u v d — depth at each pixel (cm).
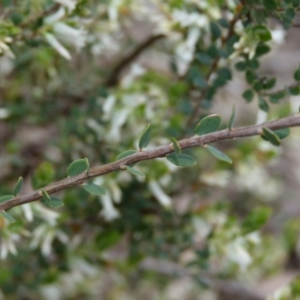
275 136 44
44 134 75
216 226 62
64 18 55
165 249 64
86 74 66
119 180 61
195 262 62
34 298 70
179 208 76
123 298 84
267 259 76
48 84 66
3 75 67
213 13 59
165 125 61
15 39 55
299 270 89
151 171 61
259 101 52
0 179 69
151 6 68
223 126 59
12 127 68
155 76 65
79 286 76
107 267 65
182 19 59
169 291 85
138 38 78
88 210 63
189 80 61
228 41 54
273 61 105
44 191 46
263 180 92
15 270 63
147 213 64
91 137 63
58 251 63
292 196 99
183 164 45
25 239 66
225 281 75
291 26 51
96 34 62
